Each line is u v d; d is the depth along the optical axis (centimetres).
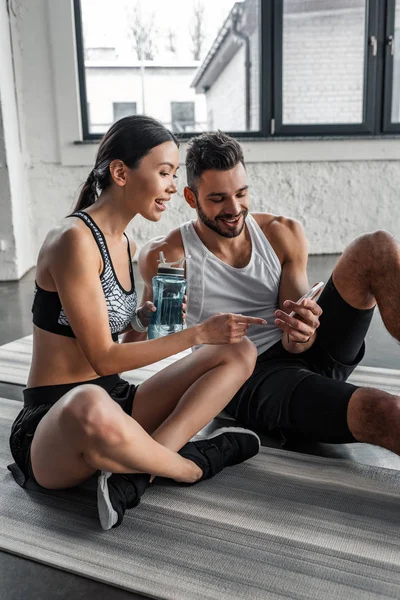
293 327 140
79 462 114
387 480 135
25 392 130
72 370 128
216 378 132
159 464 118
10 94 437
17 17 452
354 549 109
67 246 118
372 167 494
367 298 149
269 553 108
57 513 122
